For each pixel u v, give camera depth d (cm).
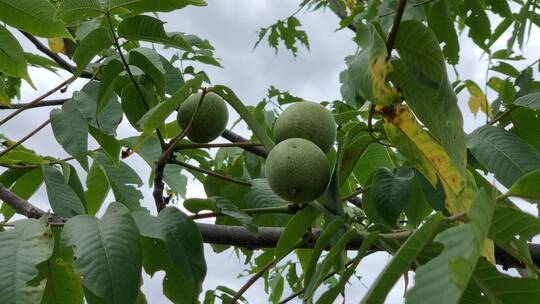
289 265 150
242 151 135
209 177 120
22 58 117
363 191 114
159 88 115
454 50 122
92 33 108
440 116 97
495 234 88
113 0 107
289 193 105
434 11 121
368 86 98
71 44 138
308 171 105
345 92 125
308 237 107
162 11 108
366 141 110
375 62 96
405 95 98
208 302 130
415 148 103
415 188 114
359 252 93
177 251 101
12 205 112
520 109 111
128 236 96
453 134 96
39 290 94
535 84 121
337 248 94
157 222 102
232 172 130
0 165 125
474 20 131
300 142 106
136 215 102
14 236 96
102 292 94
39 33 114
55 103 121
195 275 101
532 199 86
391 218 107
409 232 93
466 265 74
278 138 111
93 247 95
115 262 95
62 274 101
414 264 92
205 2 107
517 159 103
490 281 88
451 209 100
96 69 128
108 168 127
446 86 96
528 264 88
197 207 110
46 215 99
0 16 112
